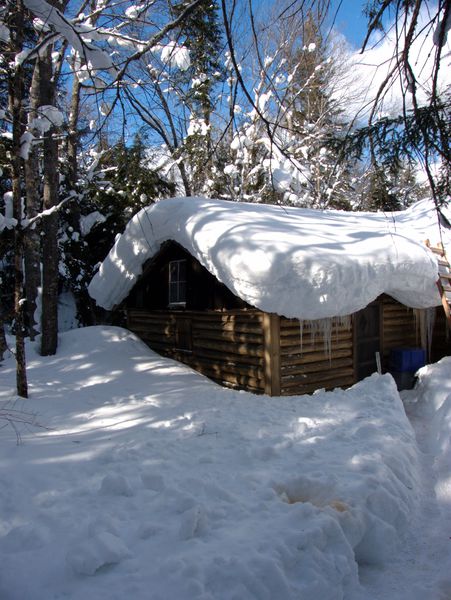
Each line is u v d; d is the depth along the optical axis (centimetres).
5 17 608
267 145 1423
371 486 364
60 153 1364
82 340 924
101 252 1549
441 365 714
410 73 322
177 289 876
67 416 575
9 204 697
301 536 286
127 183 1355
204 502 329
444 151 309
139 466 399
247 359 701
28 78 1034
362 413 550
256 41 373
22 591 247
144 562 264
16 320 639
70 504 331
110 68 475
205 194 1605
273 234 639
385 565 329
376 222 953
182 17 392
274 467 402
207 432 495
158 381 732
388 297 796
